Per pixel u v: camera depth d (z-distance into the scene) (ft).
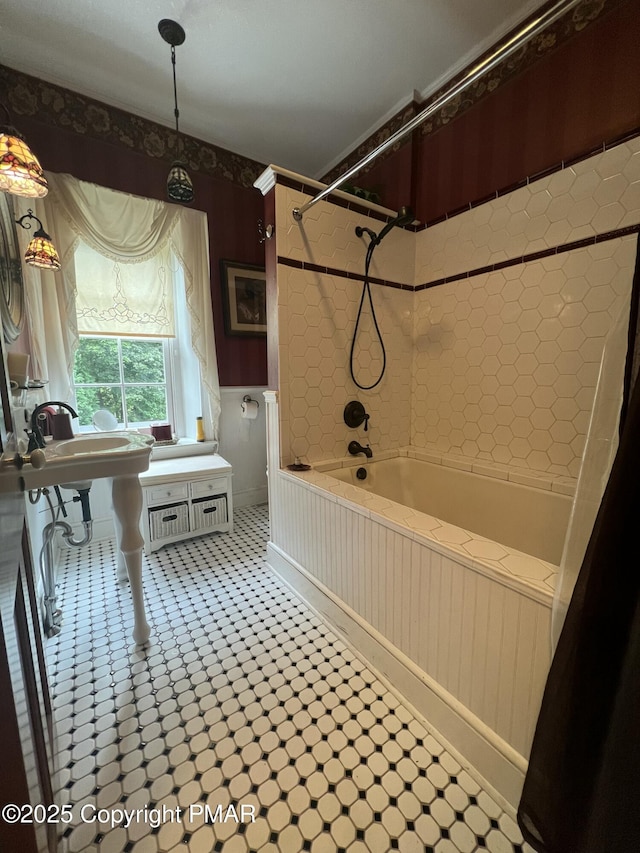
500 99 5.53
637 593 1.90
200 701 3.86
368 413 6.79
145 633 4.66
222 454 9.24
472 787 3.06
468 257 6.17
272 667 4.32
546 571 2.81
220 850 2.63
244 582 6.11
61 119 6.50
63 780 3.07
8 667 1.20
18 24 5.39
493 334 5.90
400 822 2.81
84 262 7.12
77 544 5.28
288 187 5.38
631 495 1.92
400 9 5.18
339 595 4.84
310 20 5.35
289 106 7.14
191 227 7.88
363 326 6.51
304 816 2.84
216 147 8.29
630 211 4.35
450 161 6.32
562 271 4.99
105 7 5.12
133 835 2.72
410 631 3.77
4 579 1.33
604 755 1.99
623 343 2.18
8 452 1.90
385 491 6.86
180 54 5.93
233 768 3.19
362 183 8.09
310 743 3.42
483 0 5.05
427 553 3.45
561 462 5.23
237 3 5.08
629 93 4.27
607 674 2.02
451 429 6.73
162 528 7.11
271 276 5.61
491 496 5.80
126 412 8.20
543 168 5.09
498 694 2.97
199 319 8.12
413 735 3.51
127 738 3.45
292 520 5.76
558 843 2.25
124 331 7.66
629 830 1.84
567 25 4.74
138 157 7.30
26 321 6.01
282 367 5.67
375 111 7.28
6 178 3.88
